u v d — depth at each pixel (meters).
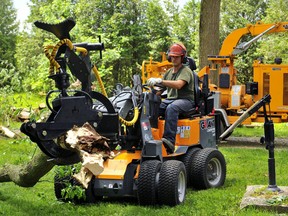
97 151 5.59
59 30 5.79
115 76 39.12
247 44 17.16
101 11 40.44
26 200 7.98
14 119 17.98
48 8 19.14
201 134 9.19
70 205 7.72
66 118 5.76
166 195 7.57
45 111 8.17
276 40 38.00
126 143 7.92
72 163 5.95
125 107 7.84
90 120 5.80
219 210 7.35
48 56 5.90
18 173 7.66
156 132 8.28
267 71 16.78
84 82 6.16
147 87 8.52
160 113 8.65
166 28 43.75
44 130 5.70
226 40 17.44
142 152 7.75
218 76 17.70
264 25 17.36
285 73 16.66
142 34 40.78
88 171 5.50
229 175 10.19
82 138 5.49
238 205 7.61
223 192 8.51
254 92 16.81
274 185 7.95
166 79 8.73
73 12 20.00
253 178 9.82
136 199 8.19
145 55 41.78
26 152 12.62
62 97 5.80
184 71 8.58
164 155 8.24
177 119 8.42
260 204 7.31
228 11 46.72
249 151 13.71
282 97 16.66
